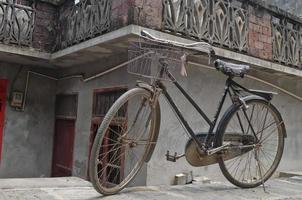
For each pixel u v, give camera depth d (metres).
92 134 6.97
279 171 7.46
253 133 4.36
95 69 7.11
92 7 6.06
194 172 6.06
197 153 3.93
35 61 7.69
